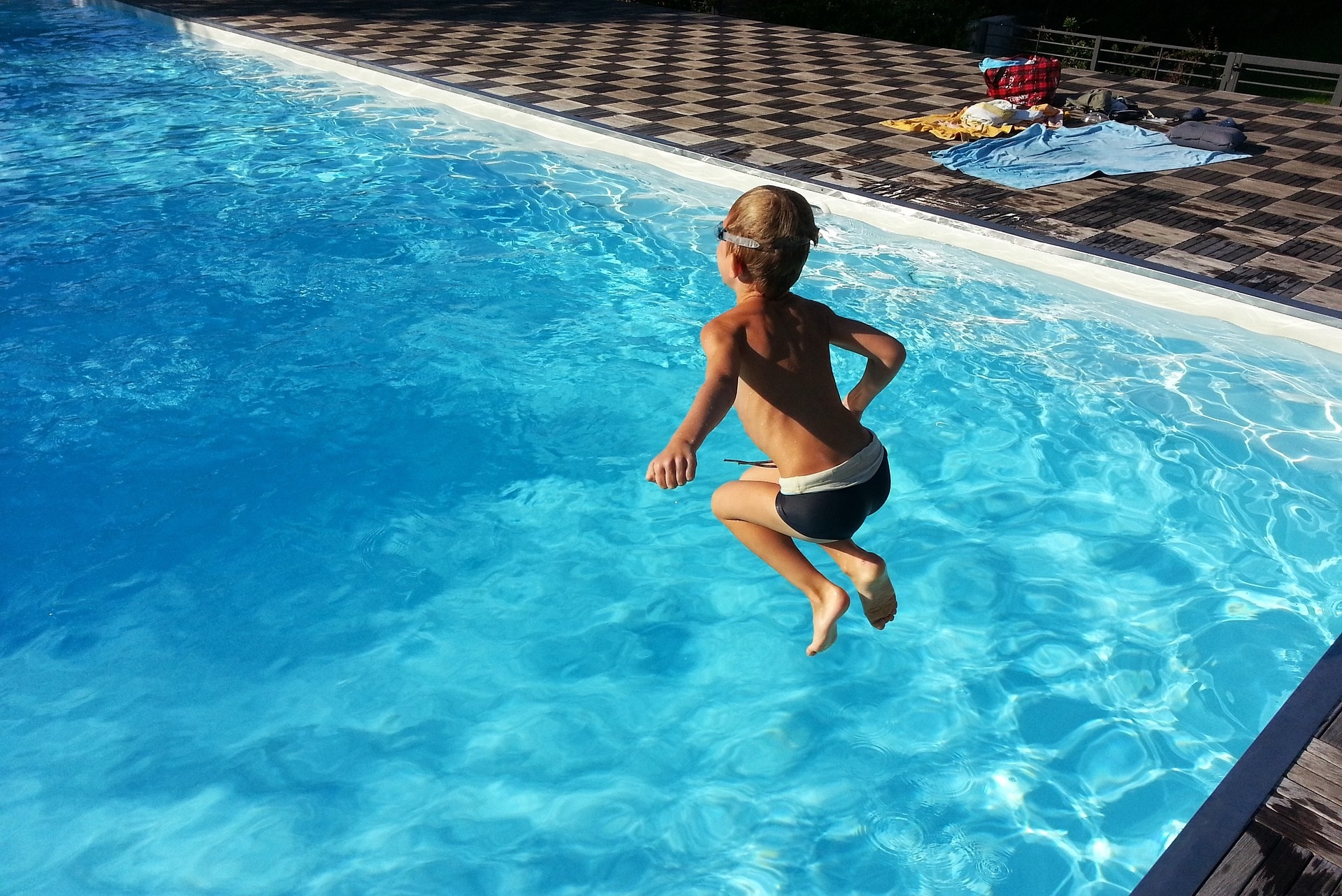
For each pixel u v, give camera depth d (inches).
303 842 121.6
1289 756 113.3
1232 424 206.5
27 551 173.5
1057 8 892.6
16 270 276.4
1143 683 144.6
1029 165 335.9
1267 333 231.6
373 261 287.9
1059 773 129.4
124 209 324.2
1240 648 150.7
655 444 206.4
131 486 190.7
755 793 127.8
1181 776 128.7
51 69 519.2
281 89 478.6
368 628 158.1
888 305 256.7
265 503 187.2
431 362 234.8
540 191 343.9
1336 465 192.9
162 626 157.8
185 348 238.5
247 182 352.2
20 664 149.5
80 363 230.7
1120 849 118.1
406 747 135.8
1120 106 404.2
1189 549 173.5
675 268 285.3
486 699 144.1
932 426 209.9
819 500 104.4
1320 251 261.9
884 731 137.0
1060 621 157.5
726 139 366.0
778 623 158.7
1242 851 100.8
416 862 118.9
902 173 327.3
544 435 209.0
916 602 162.4
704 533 180.7
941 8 768.9
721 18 671.1
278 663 150.6
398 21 617.6
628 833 122.2
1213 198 304.5
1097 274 256.1
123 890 115.3
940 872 115.8
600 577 169.5
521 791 128.7
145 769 131.9
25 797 127.3
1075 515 183.0
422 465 199.0
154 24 641.6
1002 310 254.4
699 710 141.5
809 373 105.1
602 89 446.9
